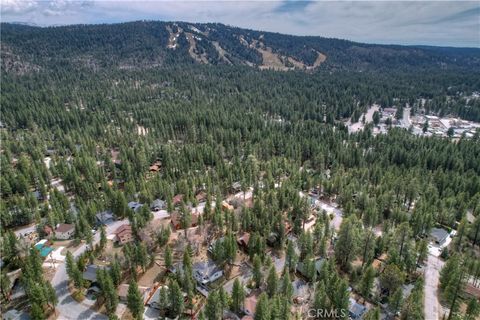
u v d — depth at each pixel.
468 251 87.88
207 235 93.94
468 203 108.62
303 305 69.94
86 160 134.62
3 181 114.38
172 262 80.12
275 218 94.81
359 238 82.12
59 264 81.88
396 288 70.94
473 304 63.62
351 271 79.69
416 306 63.94
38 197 119.31
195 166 140.62
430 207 104.19
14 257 80.06
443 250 89.06
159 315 66.50
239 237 93.75
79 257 81.56
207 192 116.06
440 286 76.69
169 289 66.12
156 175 129.38
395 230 87.25
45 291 64.69
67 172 123.94
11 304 68.88
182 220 95.44
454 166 145.62
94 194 116.38
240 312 66.75
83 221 90.56
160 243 88.62
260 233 93.25
